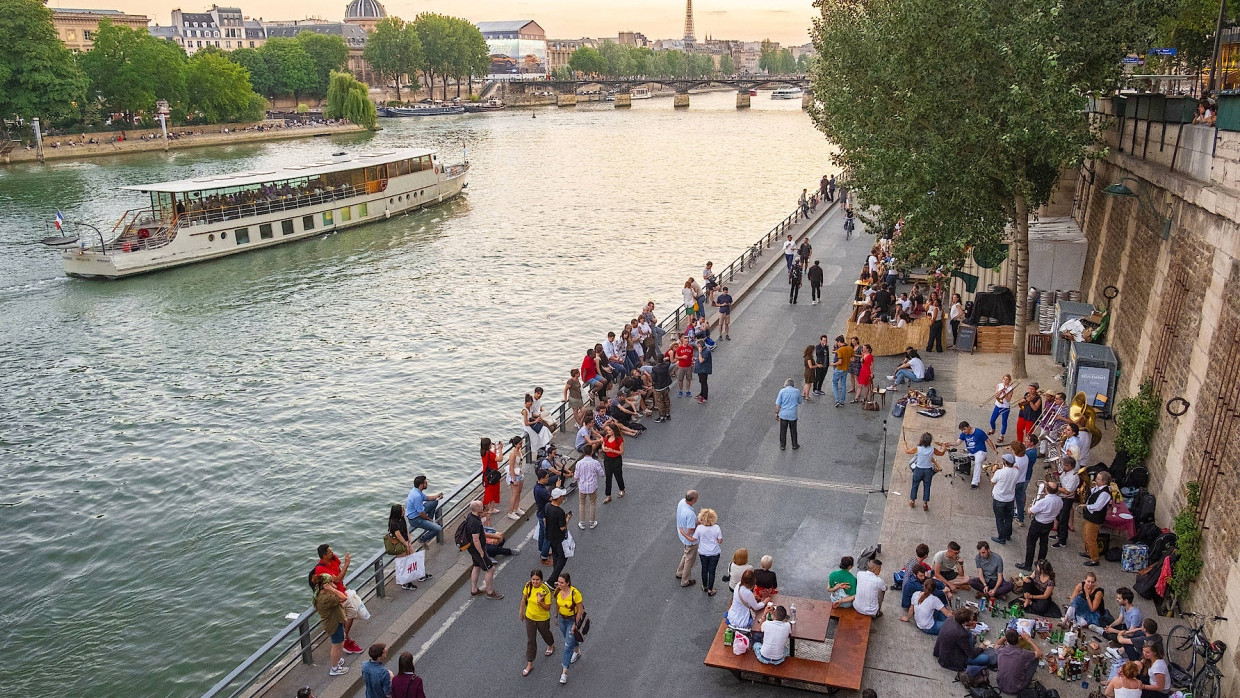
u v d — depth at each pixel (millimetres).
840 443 23578
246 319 47688
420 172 79938
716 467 22359
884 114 26406
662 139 146125
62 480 29297
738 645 14289
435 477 29078
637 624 16078
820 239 53031
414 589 17094
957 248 24625
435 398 35812
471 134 157500
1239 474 13680
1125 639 13836
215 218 62250
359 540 25453
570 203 82812
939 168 23938
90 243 64500
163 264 58750
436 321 46281
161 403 35875
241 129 150500
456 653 15430
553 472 20453
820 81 38281
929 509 19438
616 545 18797
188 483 28953
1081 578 16453
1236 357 14523
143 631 21500
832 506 20109
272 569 24000
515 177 101188
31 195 87500
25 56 121125
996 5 23625
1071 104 22750
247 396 36438
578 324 45188
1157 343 19641
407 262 60281
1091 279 28406
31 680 19812
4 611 22344
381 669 13008
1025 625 14680
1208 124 18547
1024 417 21812
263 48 197250
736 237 65688
